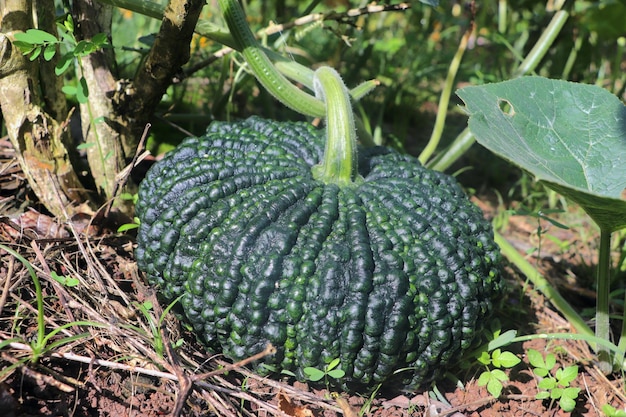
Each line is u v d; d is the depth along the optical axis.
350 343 0.62
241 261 0.62
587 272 0.87
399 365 0.64
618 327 0.79
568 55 1.14
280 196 0.65
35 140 0.73
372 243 0.64
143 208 0.68
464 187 1.05
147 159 0.85
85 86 0.69
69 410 0.60
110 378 0.63
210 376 0.64
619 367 0.71
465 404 0.67
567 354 0.73
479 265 0.66
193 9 0.68
